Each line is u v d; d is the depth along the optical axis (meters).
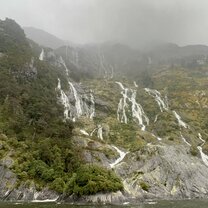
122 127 133.75
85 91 166.12
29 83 131.38
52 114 115.19
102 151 103.94
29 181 79.44
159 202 74.50
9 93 113.94
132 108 158.00
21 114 107.31
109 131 126.69
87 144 105.38
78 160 90.56
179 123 140.75
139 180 87.00
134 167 96.38
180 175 94.56
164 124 138.00
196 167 101.56
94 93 166.88
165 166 96.50
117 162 101.06
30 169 83.94
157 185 87.94
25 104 113.88
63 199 74.25
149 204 70.06
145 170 93.75
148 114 155.00
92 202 70.81
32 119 106.25
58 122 111.44
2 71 123.12
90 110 148.50
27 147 91.44
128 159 100.81
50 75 153.12
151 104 165.12
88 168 81.44
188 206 66.94
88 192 72.56
